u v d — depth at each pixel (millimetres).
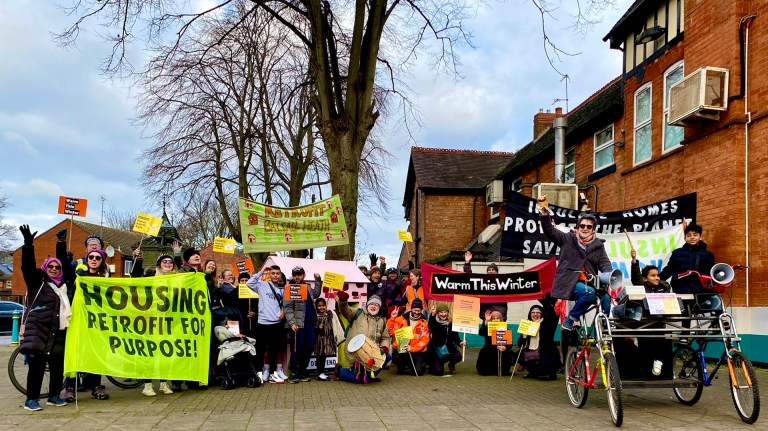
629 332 6754
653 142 14320
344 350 10227
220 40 17156
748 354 10508
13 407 7441
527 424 6434
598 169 17609
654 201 14117
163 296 8430
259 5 15867
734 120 10922
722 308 6961
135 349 8109
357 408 7422
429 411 7230
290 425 6367
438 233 29578
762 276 10406
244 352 9219
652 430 6094
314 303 10422
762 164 10531
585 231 7594
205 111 24188
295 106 25031
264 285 9883
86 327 7793
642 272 7816
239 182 26141
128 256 50312
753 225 10680
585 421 6602
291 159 26516
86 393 8633
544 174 22719
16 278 51406
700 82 11133
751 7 11023
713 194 11438
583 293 7336
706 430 6043
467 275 11844
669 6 13938
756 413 6199
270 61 24406
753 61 10867
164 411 7188
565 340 10812
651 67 14570
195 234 43094
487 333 11102
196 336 8641
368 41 15398
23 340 7086
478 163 32344
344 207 14734
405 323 11758
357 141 15102
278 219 12469
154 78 17594
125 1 13984
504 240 13398
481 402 7969
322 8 16391
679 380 7059
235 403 7809
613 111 16484
